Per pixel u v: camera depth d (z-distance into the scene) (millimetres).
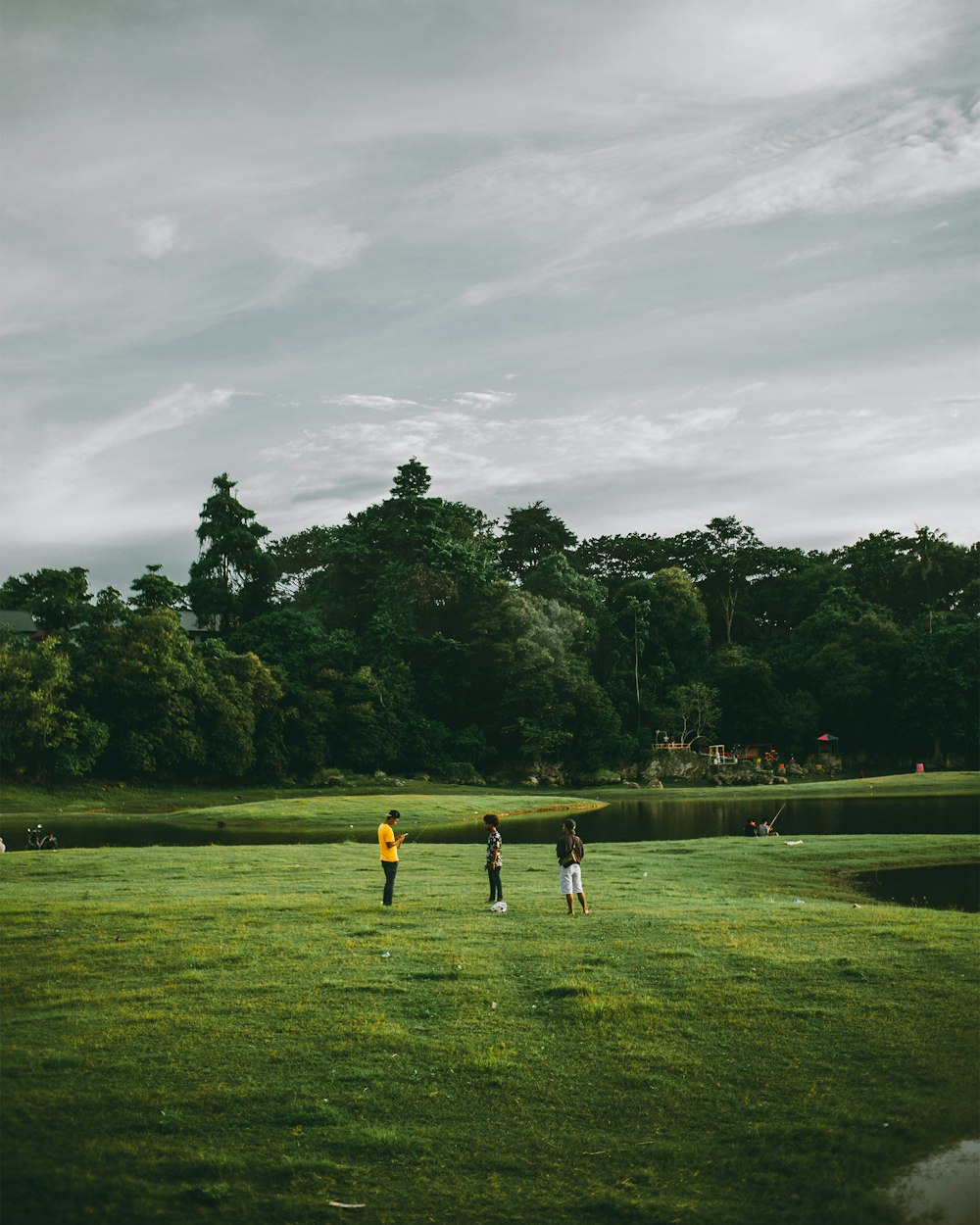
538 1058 10781
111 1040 10977
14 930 17125
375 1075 10188
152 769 79188
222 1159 8242
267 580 120875
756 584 138500
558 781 98688
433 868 29875
